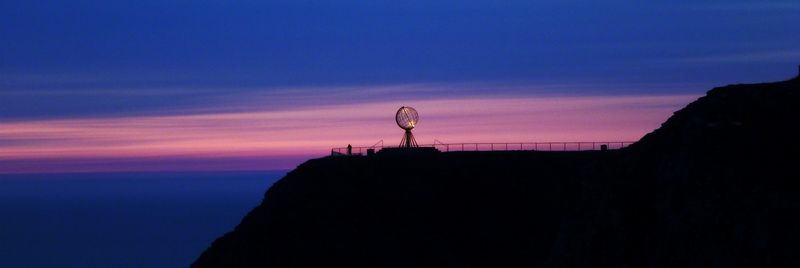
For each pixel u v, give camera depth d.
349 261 180.50
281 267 178.25
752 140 95.56
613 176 103.75
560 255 107.94
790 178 88.12
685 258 88.06
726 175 90.06
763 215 81.88
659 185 97.44
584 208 107.94
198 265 194.38
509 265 180.62
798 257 76.56
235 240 190.50
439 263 181.50
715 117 102.06
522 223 189.00
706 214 88.69
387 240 185.38
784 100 103.19
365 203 195.62
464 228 190.00
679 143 100.81
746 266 80.94
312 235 185.25
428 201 195.88
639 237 95.00
